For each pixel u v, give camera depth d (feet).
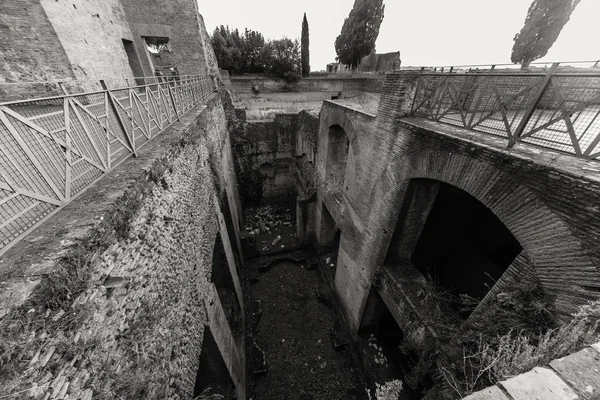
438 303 18.66
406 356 25.80
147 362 10.11
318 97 75.97
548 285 9.44
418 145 15.79
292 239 45.96
